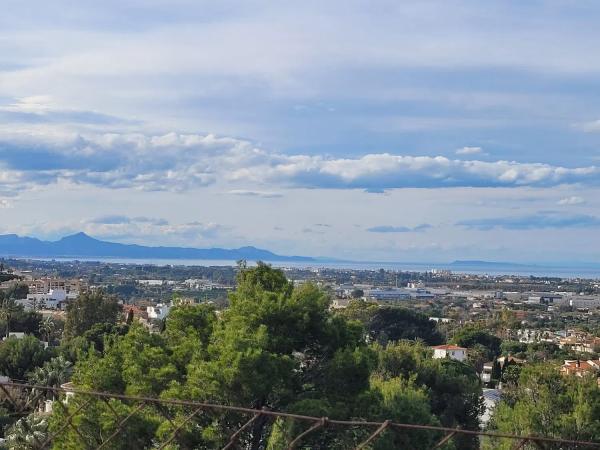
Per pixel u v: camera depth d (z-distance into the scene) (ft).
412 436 93.91
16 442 110.22
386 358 180.45
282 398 89.71
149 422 88.22
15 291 513.45
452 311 655.76
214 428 82.38
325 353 99.40
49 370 174.19
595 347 401.29
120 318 334.65
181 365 96.53
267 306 95.55
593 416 116.26
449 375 188.34
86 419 90.02
